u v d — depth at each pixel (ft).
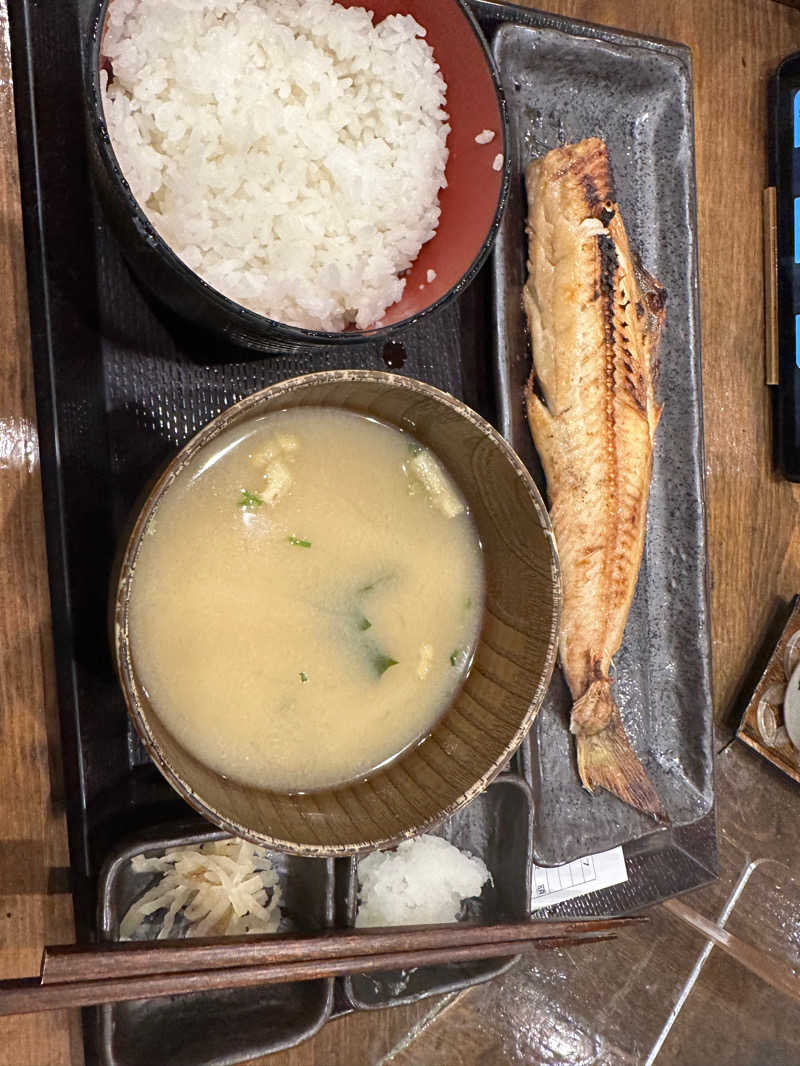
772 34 1.11
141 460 0.79
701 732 1.02
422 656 0.80
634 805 0.97
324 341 0.70
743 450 1.10
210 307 0.70
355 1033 0.92
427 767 0.78
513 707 0.75
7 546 0.75
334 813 0.74
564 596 0.96
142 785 0.78
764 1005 1.13
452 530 0.81
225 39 0.74
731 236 1.09
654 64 0.98
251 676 0.74
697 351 1.01
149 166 0.72
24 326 0.76
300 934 0.71
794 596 1.13
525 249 0.95
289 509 0.75
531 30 0.92
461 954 0.74
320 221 0.79
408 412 0.75
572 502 0.95
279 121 0.76
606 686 0.95
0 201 0.75
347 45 0.78
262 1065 0.87
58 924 0.76
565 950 1.04
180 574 0.72
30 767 0.76
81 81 0.76
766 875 1.13
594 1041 1.04
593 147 0.91
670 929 1.09
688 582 1.02
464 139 0.82
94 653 0.76
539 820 0.94
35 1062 0.76
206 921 0.80
